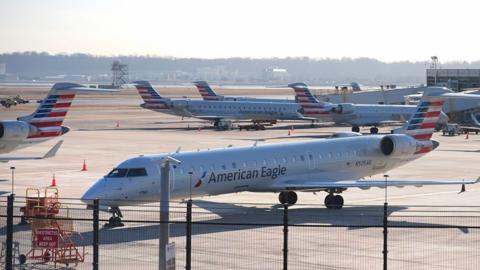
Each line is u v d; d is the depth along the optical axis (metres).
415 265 57.31
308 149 86.06
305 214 79.56
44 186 99.50
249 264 57.34
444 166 124.12
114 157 134.50
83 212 77.44
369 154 90.75
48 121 102.50
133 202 71.69
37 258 59.12
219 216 77.44
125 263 58.00
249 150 81.75
